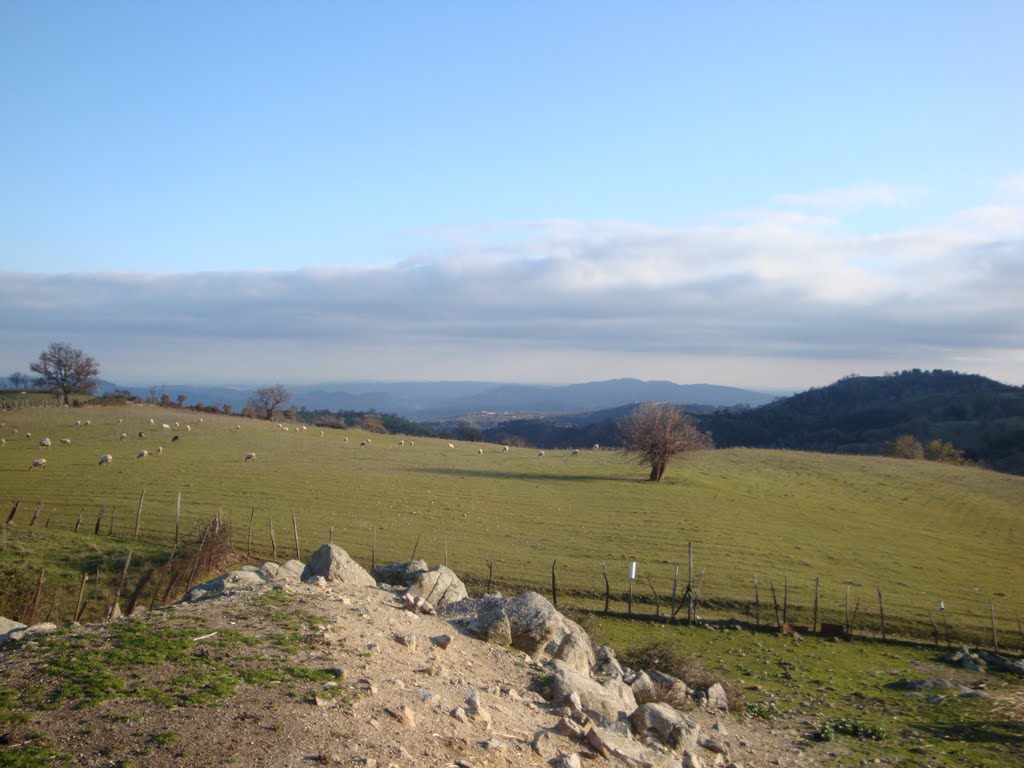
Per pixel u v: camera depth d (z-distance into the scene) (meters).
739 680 29.45
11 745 8.56
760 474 97.81
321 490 69.25
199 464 80.50
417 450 108.81
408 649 14.51
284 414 178.00
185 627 13.84
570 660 18.70
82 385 142.88
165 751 8.70
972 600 46.28
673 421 88.75
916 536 66.31
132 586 34.41
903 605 44.34
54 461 77.25
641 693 19.75
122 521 50.59
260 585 18.50
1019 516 77.31
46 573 34.53
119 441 95.25
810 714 24.36
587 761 11.81
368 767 8.97
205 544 37.97
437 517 60.97
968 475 101.19
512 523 61.06
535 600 18.86
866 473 101.19
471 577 44.28
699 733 17.19
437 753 10.02
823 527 67.94
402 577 23.22
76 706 9.77
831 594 45.97
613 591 44.00
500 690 14.04
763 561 53.44
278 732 9.49
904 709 25.53
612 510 69.44
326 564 21.83
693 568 50.06
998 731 22.55
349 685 11.52
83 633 13.36
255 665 11.90
